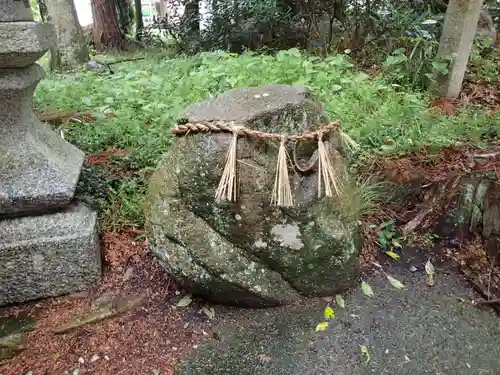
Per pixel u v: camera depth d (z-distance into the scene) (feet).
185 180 6.18
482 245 8.78
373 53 16.92
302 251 6.68
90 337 6.61
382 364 6.37
